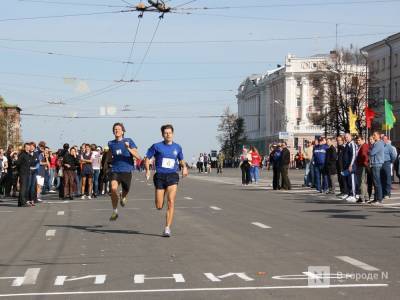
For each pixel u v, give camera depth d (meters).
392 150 26.20
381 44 92.75
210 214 20.84
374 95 88.62
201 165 91.31
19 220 19.95
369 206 23.48
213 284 9.72
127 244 14.17
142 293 9.16
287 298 8.72
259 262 11.62
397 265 11.16
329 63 90.12
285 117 133.38
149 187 41.03
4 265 11.73
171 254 12.67
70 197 29.95
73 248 13.73
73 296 9.05
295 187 37.66
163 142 15.48
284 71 142.62
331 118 88.62
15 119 122.44
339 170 28.20
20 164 25.75
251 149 44.97
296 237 14.95
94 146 31.67
